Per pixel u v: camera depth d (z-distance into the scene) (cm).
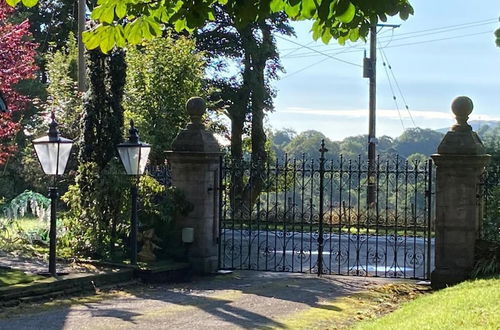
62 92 2072
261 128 2881
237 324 789
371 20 388
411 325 698
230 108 2862
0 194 2244
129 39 454
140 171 1086
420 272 1314
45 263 1103
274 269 1246
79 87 1964
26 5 413
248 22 385
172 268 1124
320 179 1218
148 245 1159
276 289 1048
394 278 1175
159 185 1188
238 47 2836
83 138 1212
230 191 1564
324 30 450
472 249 1067
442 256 1080
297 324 800
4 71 1661
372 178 1781
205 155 1188
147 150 1087
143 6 436
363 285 1102
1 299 850
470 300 810
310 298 975
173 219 1202
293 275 1207
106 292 981
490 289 877
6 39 1698
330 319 836
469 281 1010
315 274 1217
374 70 2561
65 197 1190
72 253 1155
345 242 1780
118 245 1176
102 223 1164
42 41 3209
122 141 1226
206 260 1190
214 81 2883
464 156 1060
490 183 1081
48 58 2505
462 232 1070
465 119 1094
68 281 955
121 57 1223
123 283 1042
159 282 1093
